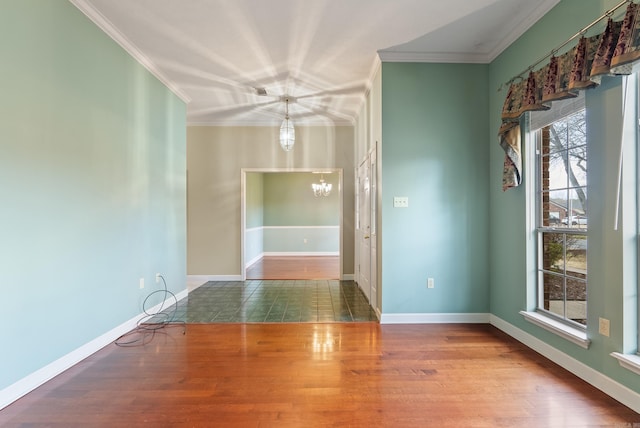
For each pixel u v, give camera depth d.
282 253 9.84
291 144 4.62
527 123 2.95
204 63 3.75
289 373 2.45
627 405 2.01
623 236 2.05
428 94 3.59
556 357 2.60
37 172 2.29
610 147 2.12
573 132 2.52
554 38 2.61
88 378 2.38
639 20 1.80
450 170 3.60
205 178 5.99
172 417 1.93
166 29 3.08
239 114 5.58
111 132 3.12
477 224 3.62
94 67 2.87
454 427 1.84
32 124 2.25
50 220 2.40
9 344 2.08
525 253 2.98
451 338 3.14
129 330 3.37
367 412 1.97
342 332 3.32
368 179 4.51
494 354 2.78
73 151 2.63
